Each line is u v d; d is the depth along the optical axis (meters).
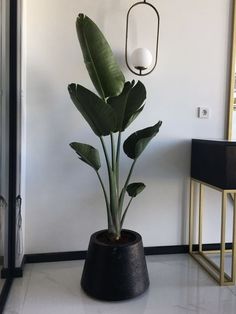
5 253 1.87
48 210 2.21
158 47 2.24
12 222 1.91
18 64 1.90
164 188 2.35
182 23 2.26
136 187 1.81
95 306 1.68
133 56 2.11
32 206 2.19
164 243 2.39
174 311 1.64
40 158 2.16
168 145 2.32
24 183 2.14
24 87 2.07
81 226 2.25
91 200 2.25
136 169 2.29
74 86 1.59
